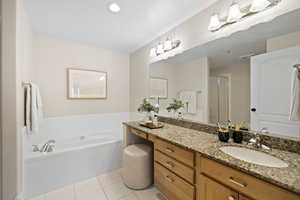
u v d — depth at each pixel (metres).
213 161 0.99
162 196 1.67
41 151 1.88
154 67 2.52
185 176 1.23
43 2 1.58
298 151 1.01
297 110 1.00
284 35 1.08
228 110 1.45
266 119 1.19
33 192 1.62
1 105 1.27
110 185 1.87
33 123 1.73
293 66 1.03
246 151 1.16
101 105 3.04
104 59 3.07
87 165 2.01
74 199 1.60
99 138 2.83
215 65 1.57
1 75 1.27
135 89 3.17
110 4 1.63
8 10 1.28
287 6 1.05
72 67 2.70
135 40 2.67
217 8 1.52
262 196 0.75
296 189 0.61
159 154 1.55
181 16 1.89
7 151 1.28
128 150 1.91
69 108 2.68
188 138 1.40
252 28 1.26
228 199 0.90
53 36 2.46
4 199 1.28
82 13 1.80
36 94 1.82
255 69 1.25
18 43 1.37
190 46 1.83
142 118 2.91
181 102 1.99
